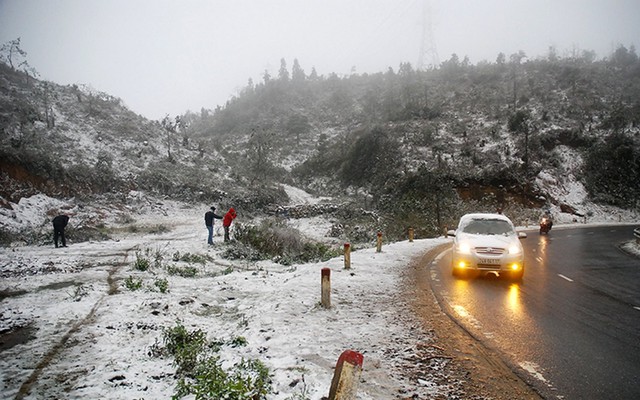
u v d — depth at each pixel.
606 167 56.09
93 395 4.16
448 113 78.88
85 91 61.59
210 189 43.25
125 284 9.52
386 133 68.44
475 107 80.06
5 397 4.13
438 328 6.53
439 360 5.20
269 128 111.50
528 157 55.69
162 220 33.09
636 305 8.29
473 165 54.38
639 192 54.09
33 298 8.24
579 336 6.19
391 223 33.75
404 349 5.57
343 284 9.84
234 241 19.56
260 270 12.79
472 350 5.57
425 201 40.00
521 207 48.78
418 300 8.42
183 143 58.91
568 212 50.12
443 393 4.27
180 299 8.36
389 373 4.75
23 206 25.41
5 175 26.62
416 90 102.69
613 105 71.69
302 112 126.81
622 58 120.44
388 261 14.12
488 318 7.13
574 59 117.94
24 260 13.00
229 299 8.65
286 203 49.75
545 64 105.69
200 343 5.57
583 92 79.44
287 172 76.44
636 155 56.12
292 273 11.77
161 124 64.12
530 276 11.73
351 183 65.44
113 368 4.89
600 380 4.64
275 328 6.40
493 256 10.52
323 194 63.44
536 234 30.11
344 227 34.16
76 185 32.75
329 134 103.44
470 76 109.38
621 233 31.11
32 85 53.34
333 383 3.35
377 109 108.00
